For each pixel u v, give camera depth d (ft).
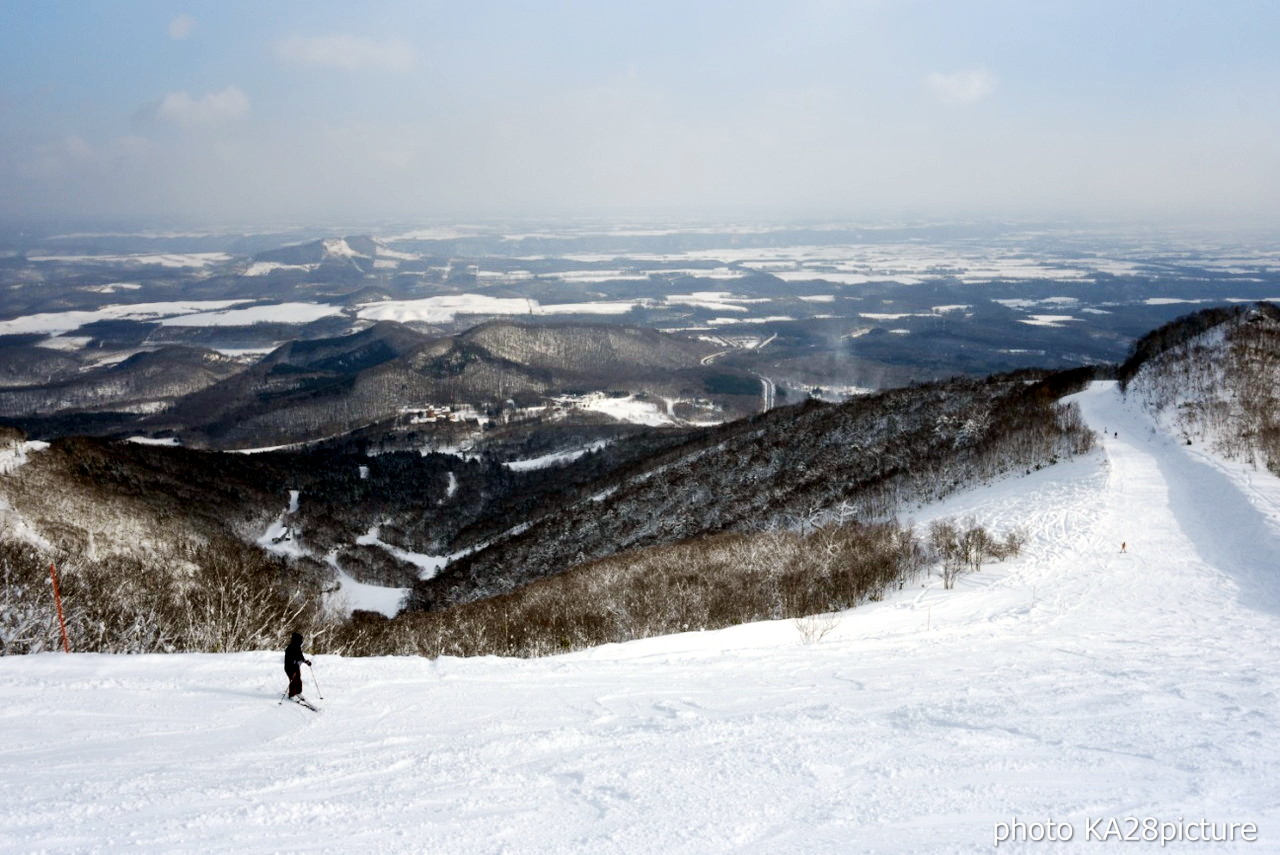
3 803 40.45
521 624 139.64
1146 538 152.46
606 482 342.64
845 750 49.55
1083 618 109.70
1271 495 164.35
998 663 79.82
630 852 35.88
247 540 284.61
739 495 270.26
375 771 46.83
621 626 128.98
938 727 54.24
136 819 39.01
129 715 56.44
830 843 36.24
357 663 73.72
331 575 285.84
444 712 60.08
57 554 154.30
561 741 52.75
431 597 264.31
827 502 235.40
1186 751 47.60
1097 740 50.44
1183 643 92.07
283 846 36.42
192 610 109.81
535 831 38.32
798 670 76.64
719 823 38.81
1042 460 216.33
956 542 153.48
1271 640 94.02
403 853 35.83
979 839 36.09
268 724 55.88
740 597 138.72
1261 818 37.52
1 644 89.71
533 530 301.43
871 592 136.98
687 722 56.85
